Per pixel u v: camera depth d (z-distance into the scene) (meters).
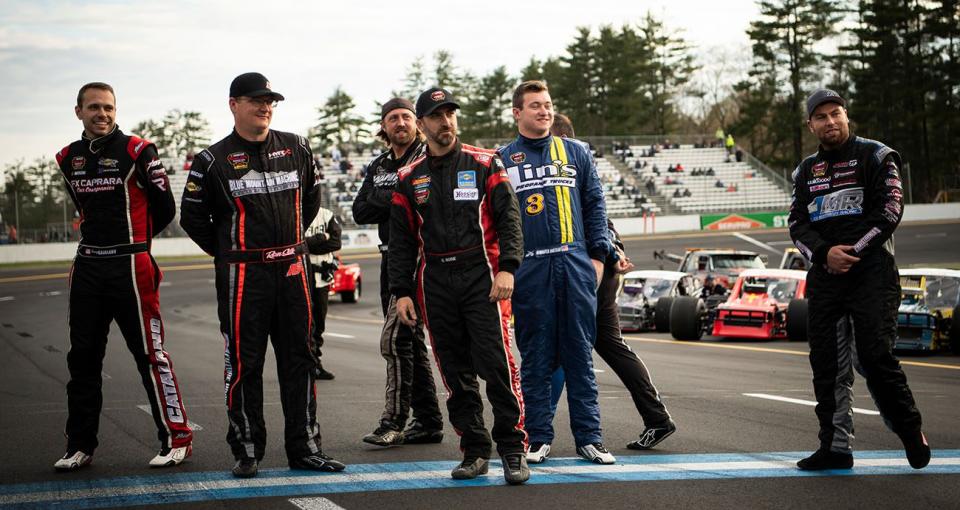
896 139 68.19
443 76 90.38
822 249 5.11
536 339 5.55
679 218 49.91
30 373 10.95
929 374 9.98
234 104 5.29
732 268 19.50
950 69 65.69
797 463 5.29
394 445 6.18
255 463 5.21
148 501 4.62
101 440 6.42
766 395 8.31
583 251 5.59
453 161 5.17
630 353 5.93
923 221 51.50
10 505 4.57
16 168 47.38
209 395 8.70
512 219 5.08
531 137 5.62
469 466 5.09
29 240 45.06
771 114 76.31
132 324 5.56
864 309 5.05
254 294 5.26
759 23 73.69
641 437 5.88
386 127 6.41
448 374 5.20
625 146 56.12
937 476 4.98
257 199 5.29
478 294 5.09
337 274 25.92
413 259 5.31
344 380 9.75
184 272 36.72
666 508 4.37
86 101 5.47
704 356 12.08
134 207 5.56
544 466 5.38
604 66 82.69
